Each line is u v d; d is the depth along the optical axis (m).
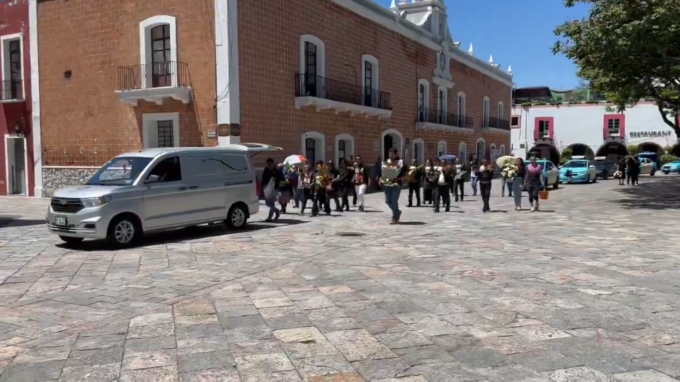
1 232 12.73
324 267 8.34
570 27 17.14
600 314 5.65
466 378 4.15
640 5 15.46
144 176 11.04
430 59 34.81
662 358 4.45
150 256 9.63
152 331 5.44
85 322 5.88
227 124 18.94
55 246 10.76
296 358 4.62
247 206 13.15
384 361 4.52
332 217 15.59
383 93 28.94
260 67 20.22
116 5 20.86
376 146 28.64
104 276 8.09
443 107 37.53
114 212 10.38
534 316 5.63
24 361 4.73
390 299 6.39
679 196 21.39
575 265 8.13
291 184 15.82
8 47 23.95
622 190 25.88
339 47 25.12
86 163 22.02
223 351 4.82
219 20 18.89
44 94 22.78
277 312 5.97
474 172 24.47
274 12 20.86
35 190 23.25
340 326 5.44
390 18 29.86
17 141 24.11
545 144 55.28
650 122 52.22
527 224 13.29
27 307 6.50
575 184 32.97
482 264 8.30
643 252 9.17
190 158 12.02
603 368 4.27
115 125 21.22
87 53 21.64
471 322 5.48
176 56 19.75
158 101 19.95
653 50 16.47
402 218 15.14
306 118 22.89
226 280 7.66
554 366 4.33
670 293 6.46
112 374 4.37
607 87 20.30
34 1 22.69
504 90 49.66
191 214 11.80
